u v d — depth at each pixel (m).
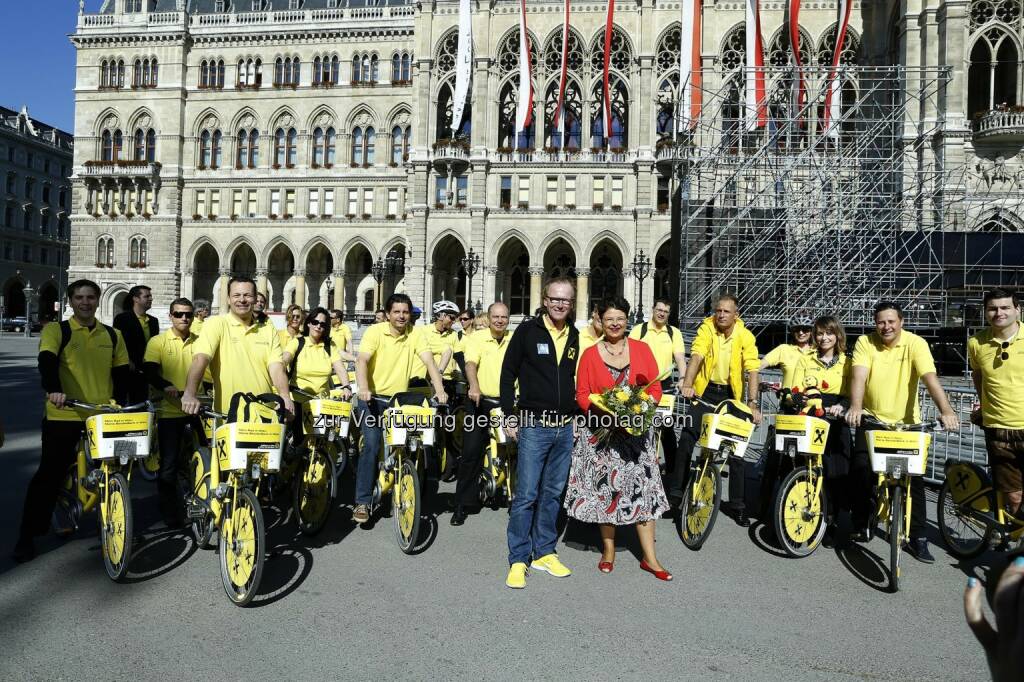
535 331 6.31
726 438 6.74
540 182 43.53
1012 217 31.47
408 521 6.73
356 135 51.09
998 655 1.80
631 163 42.53
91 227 53.38
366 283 54.34
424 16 44.72
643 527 6.23
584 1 43.12
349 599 5.46
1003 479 6.52
